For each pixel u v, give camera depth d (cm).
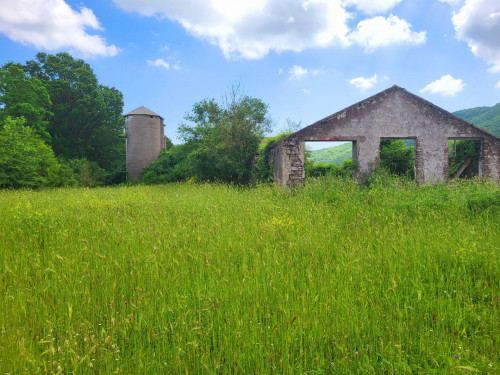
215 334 310
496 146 1539
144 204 1016
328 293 367
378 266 450
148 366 256
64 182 2741
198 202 1028
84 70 3931
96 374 261
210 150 2050
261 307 337
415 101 1505
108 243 570
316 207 872
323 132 1467
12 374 235
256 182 1691
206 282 407
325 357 288
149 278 408
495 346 286
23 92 3278
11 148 2197
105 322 330
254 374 261
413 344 292
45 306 332
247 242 563
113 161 4472
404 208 833
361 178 1459
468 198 859
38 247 571
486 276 424
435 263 453
